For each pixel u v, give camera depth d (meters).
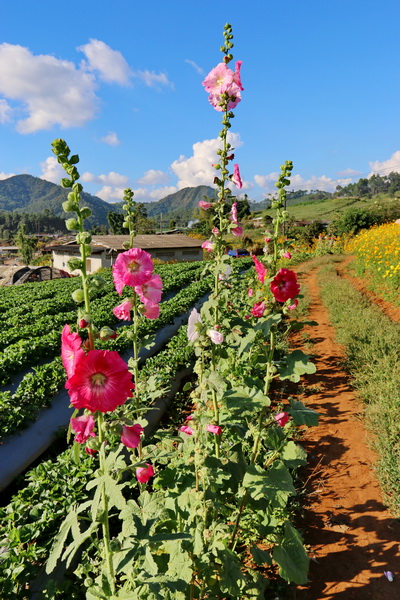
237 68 3.27
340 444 5.43
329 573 3.53
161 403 6.80
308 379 7.59
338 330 10.05
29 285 25.03
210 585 2.70
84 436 2.03
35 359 9.35
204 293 17.02
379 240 20.31
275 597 3.30
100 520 1.97
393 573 3.47
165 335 11.22
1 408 6.34
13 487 5.50
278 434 3.08
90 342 1.97
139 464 2.00
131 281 2.83
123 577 2.42
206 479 2.61
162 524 2.88
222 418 3.40
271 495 2.84
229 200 3.57
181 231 84.12
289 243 3.06
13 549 3.60
